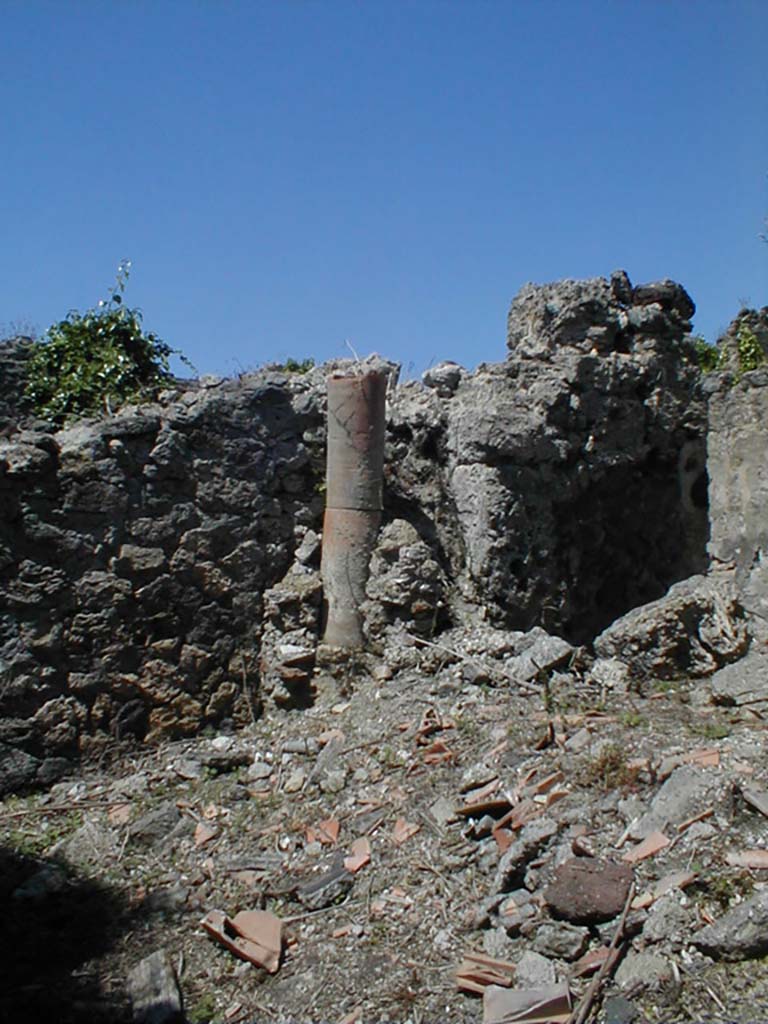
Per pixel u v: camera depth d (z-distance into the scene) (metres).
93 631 8.30
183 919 6.53
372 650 9.00
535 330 10.65
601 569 10.61
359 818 7.02
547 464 9.90
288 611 9.06
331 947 5.96
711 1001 4.93
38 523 8.10
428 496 9.90
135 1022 5.66
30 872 7.15
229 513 9.00
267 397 9.27
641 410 10.85
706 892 5.43
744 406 10.12
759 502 9.84
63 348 9.66
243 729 8.76
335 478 9.23
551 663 8.22
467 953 5.59
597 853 5.87
